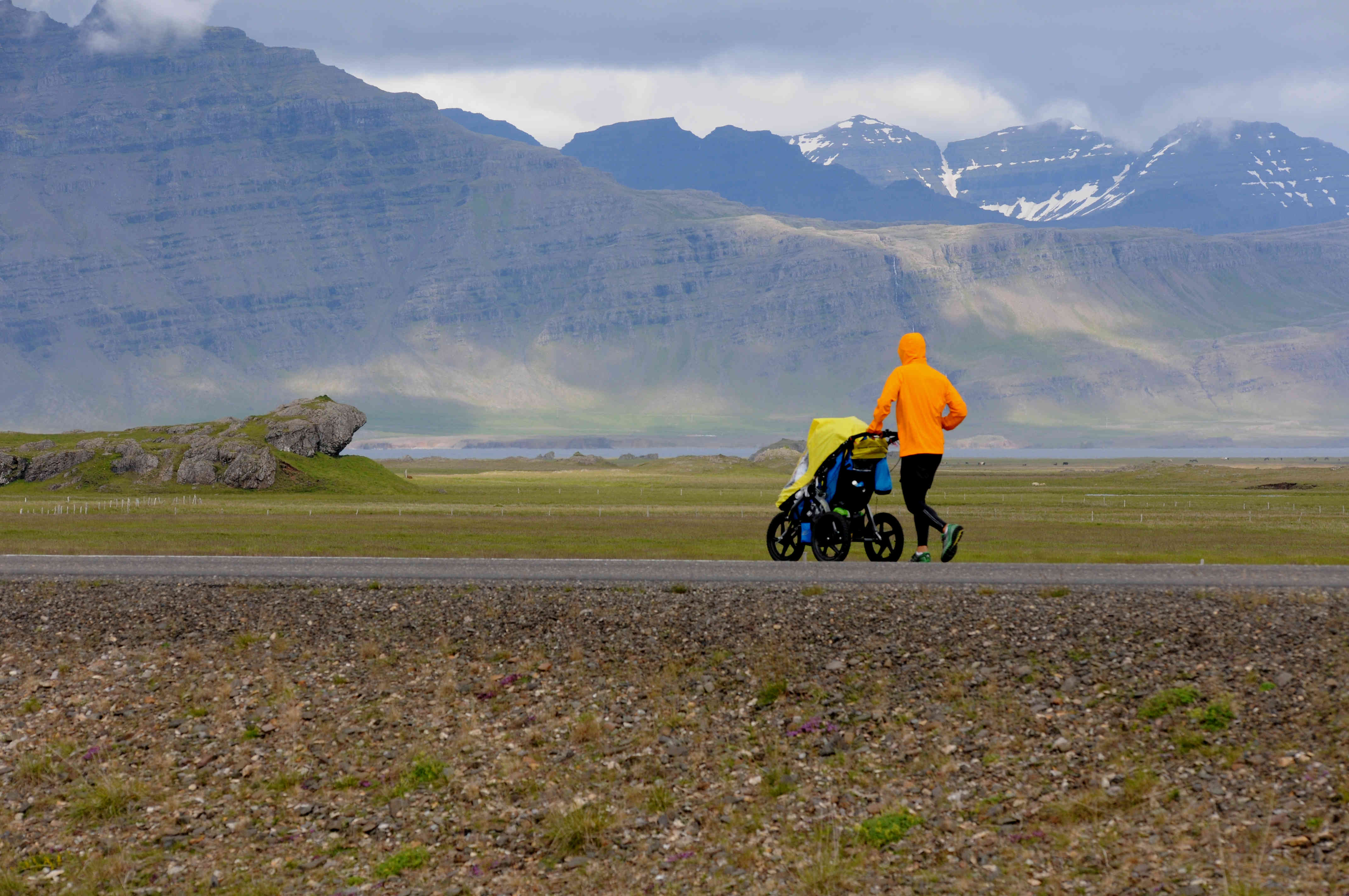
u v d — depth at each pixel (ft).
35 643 70.23
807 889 39.37
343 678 63.36
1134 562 115.34
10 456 390.63
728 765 50.78
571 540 166.09
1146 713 48.11
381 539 164.35
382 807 50.49
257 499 361.92
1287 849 36.50
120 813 51.57
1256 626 56.08
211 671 65.26
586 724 55.26
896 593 67.00
